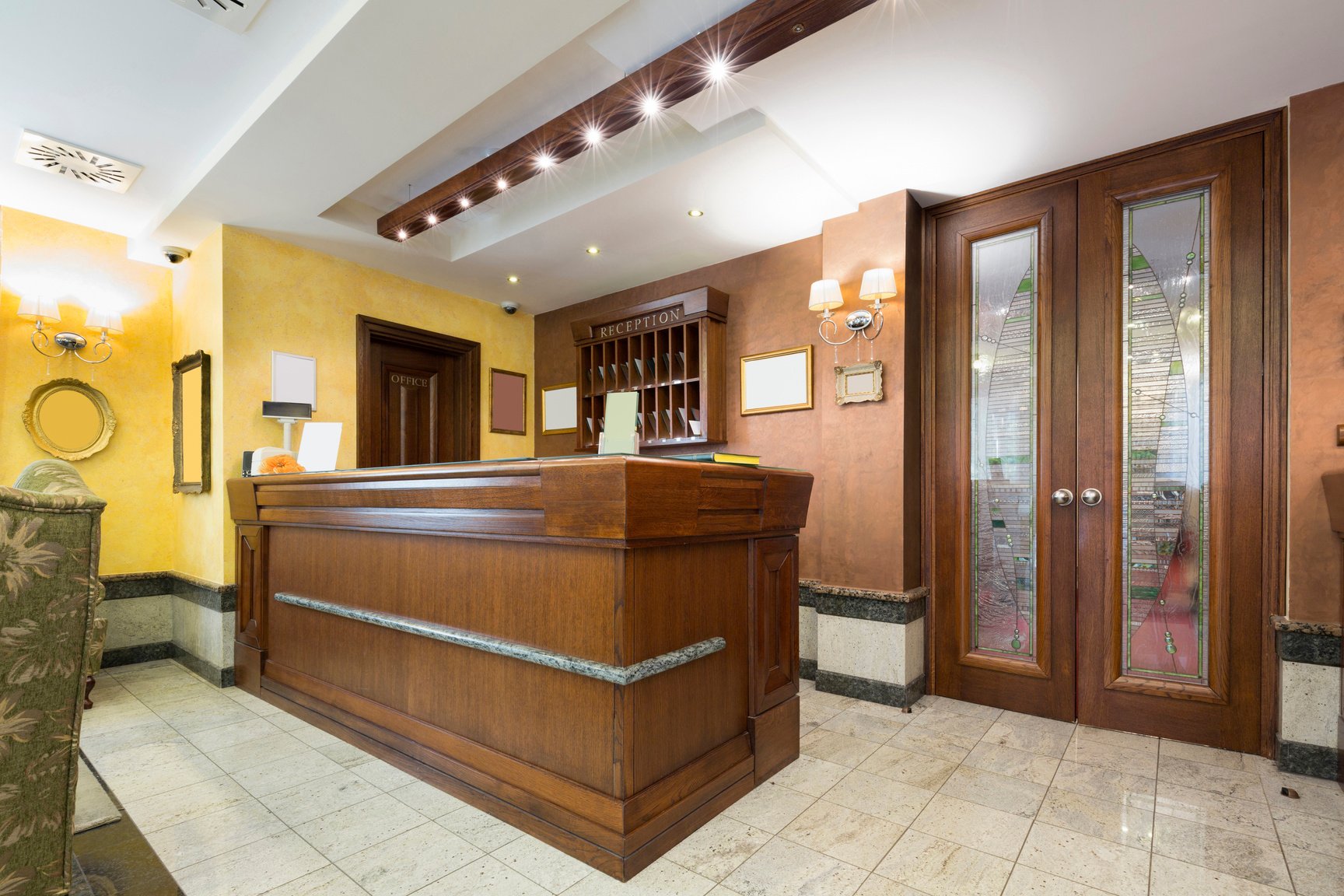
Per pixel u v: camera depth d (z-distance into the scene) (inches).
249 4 81.4
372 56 87.2
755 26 79.1
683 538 77.3
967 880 68.7
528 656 78.4
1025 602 124.0
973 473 131.0
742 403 162.7
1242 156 104.7
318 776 94.1
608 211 137.6
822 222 143.4
